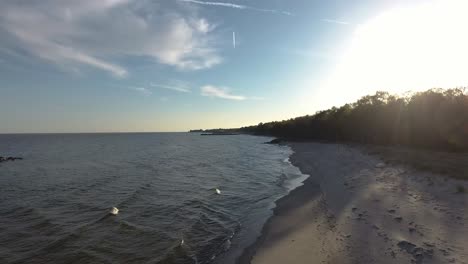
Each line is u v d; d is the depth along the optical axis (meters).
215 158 49.44
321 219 13.06
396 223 10.91
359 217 12.29
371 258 8.58
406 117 44.53
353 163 28.59
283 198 18.77
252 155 52.84
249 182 25.86
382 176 19.73
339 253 9.30
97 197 21.45
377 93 64.19
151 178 29.48
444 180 15.88
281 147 71.06
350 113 66.62
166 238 12.73
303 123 95.81
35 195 22.61
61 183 27.88
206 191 22.47
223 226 14.17
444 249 8.41
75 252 11.45
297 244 10.74
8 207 18.84
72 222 15.37
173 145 98.00
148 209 17.55
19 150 78.38
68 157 55.97
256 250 10.84
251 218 15.23
